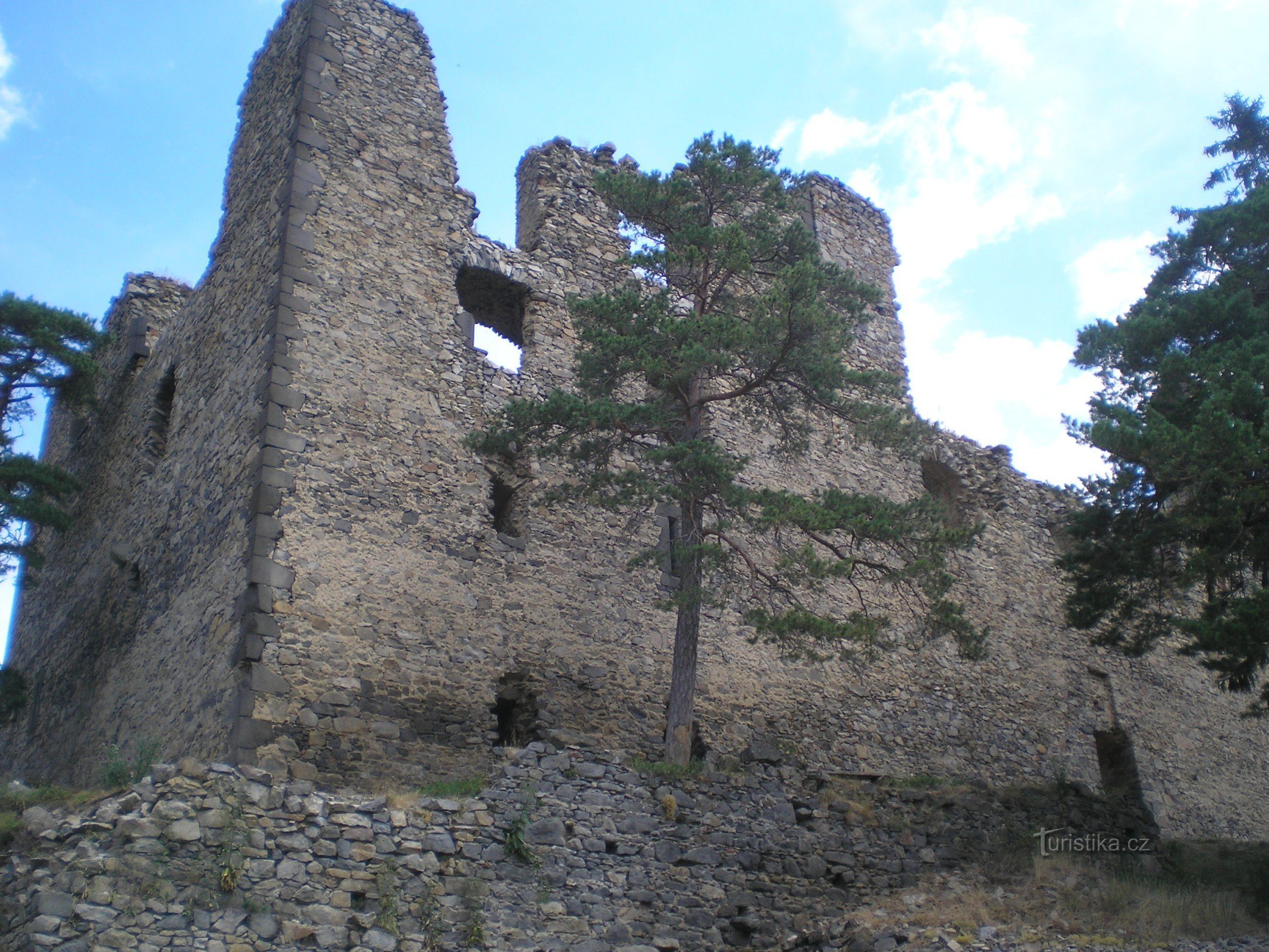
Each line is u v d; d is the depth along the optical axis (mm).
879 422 19109
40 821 12898
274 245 19781
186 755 16609
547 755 16062
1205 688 28984
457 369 20328
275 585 17016
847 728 22406
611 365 18469
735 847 16641
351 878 13867
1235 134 25984
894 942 15016
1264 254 21828
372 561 18062
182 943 12672
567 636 19578
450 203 21578
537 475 20453
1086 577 19953
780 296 18250
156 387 22734
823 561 17797
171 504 20234
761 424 21500
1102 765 27094
